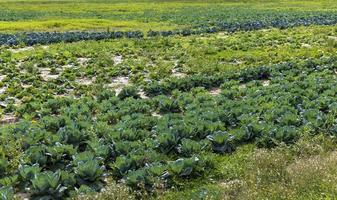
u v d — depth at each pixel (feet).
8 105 61.87
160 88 69.87
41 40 128.57
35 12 249.75
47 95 67.62
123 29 168.14
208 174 40.65
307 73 78.59
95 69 86.99
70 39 132.16
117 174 40.45
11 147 43.88
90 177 38.78
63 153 43.21
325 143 45.75
